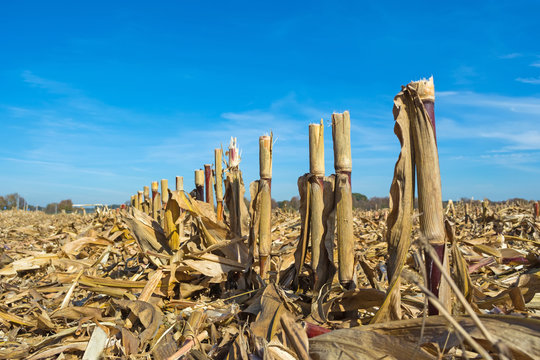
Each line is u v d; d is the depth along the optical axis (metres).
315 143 2.98
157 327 2.61
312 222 2.97
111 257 5.41
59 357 2.41
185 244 3.87
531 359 1.44
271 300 2.60
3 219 20.09
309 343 1.96
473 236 6.36
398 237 2.13
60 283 3.98
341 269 2.67
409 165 2.10
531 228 6.69
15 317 3.11
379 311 2.13
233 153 4.12
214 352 2.34
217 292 3.75
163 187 7.39
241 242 3.76
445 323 1.68
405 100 2.11
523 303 2.29
